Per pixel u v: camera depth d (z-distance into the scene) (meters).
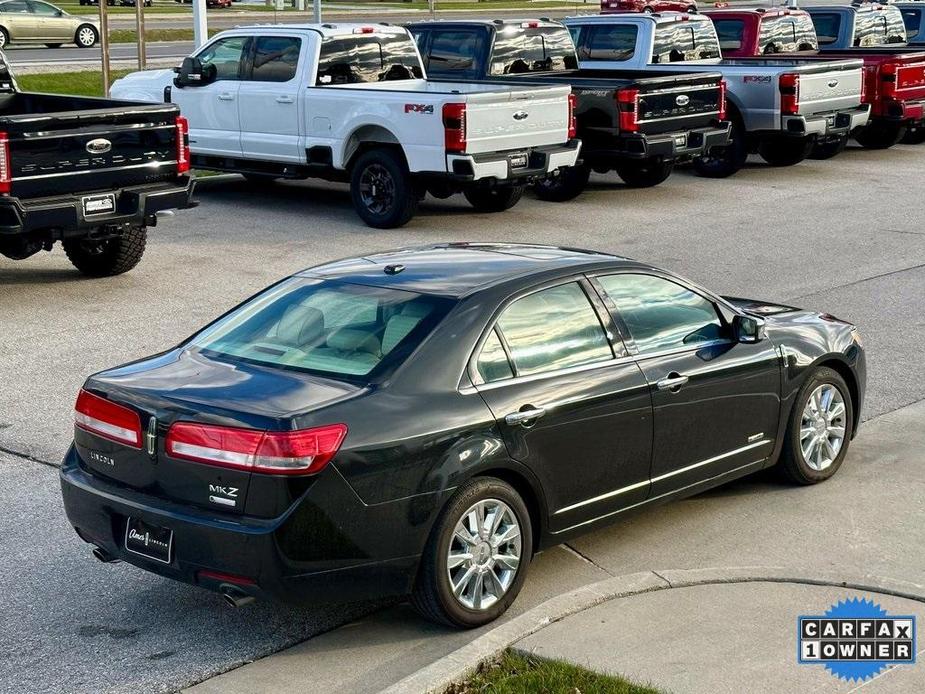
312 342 7.19
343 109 19.81
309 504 6.35
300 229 19.73
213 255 17.78
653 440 7.90
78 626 7.17
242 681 6.50
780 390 8.80
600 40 25.39
